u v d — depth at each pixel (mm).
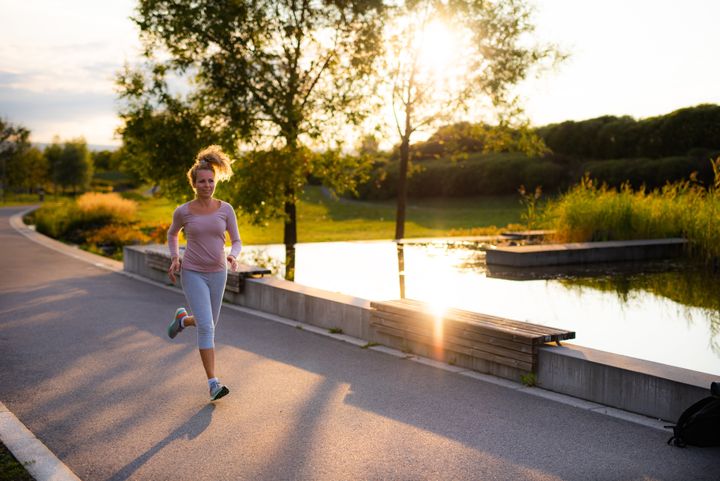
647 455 4016
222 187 18891
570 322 7848
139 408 5020
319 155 20812
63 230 27344
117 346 7102
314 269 12914
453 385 5543
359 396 5262
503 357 5648
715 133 43188
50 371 6117
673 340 6914
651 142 45844
